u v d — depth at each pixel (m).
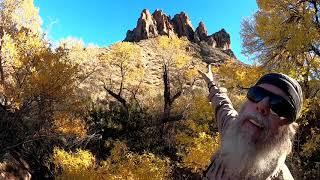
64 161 17.16
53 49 23.58
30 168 20.33
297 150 17.47
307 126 19.16
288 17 18.91
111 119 27.28
